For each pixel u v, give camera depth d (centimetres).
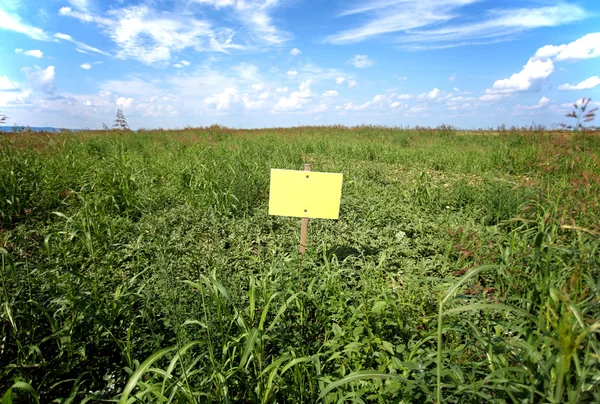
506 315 210
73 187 508
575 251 179
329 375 186
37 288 239
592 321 142
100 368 209
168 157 695
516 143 954
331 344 198
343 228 400
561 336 108
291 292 226
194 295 246
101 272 270
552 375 131
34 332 206
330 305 235
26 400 175
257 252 353
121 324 224
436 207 490
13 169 440
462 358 182
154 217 384
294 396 175
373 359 201
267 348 215
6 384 180
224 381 159
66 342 194
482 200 482
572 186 320
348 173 658
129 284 254
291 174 301
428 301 248
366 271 282
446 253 305
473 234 303
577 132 346
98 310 220
